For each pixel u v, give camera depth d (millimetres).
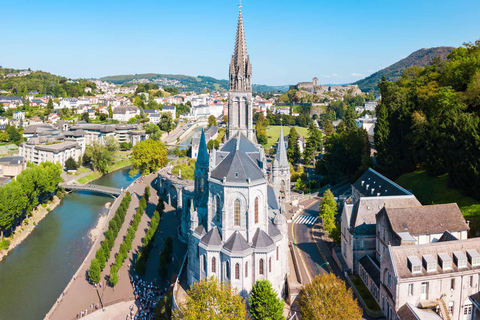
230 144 123438
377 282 85000
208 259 83562
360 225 99500
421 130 133125
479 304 72500
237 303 68000
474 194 104000
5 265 122000
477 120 106562
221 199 84438
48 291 106188
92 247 130375
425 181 126312
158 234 137125
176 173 185000
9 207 131000
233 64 130750
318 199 169875
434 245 77812
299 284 91000
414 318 70625
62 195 190000
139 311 92000
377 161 155500
